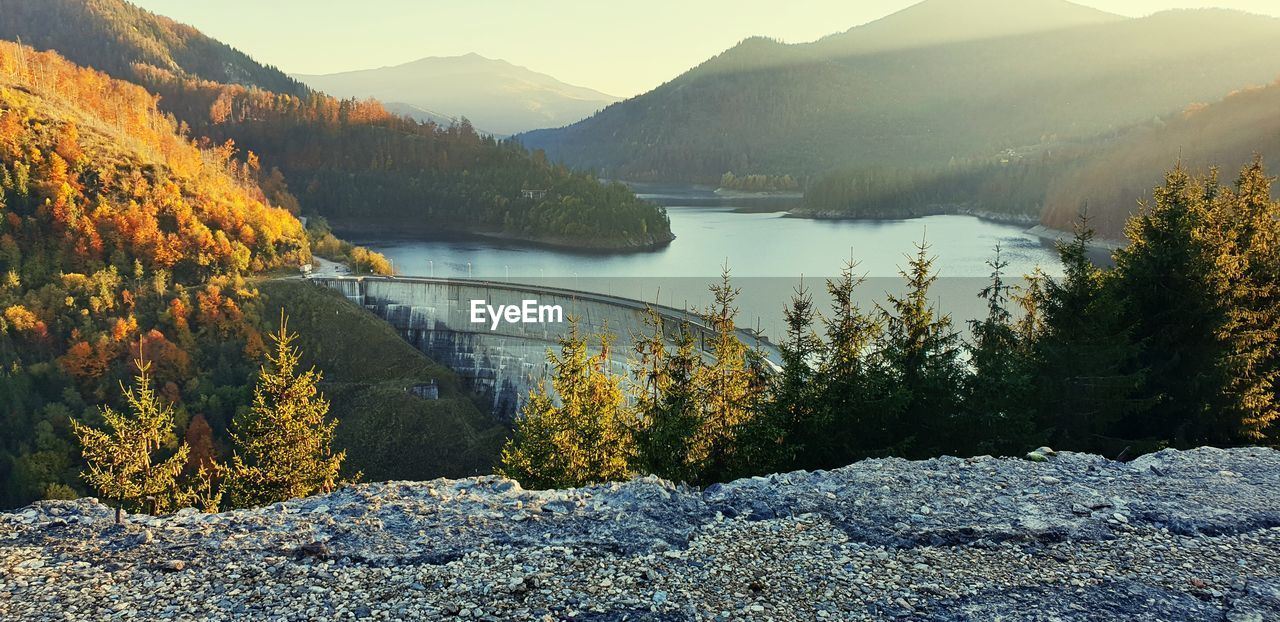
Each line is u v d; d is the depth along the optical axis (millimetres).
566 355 35250
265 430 39062
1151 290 32312
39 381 99375
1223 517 16906
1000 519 17062
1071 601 13867
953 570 15016
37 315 107062
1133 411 30578
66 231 122125
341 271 150500
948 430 28750
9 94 141250
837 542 16188
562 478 31188
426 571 15047
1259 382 31172
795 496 18531
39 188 126000
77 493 84875
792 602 13992
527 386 114438
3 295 109750
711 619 13453
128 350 105562
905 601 13945
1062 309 31281
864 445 28719
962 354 41062
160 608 13766
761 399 29375
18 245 119125
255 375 109000
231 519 17578
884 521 17031
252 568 15141
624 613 13656
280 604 13898
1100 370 29578
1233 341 31203
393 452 102250
